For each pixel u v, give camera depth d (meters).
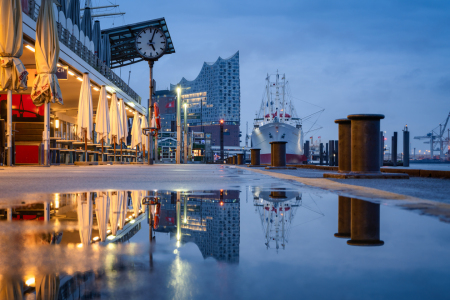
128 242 1.99
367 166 9.38
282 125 65.25
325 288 1.23
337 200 4.38
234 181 8.22
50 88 19.39
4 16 16.81
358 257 1.68
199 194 5.18
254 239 2.09
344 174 9.20
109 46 39.88
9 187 6.46
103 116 30.20
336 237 2.18
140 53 30.80
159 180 8.60
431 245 1.97
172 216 3.12
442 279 1.35
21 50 17.50
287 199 4.50
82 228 2.55
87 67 26.73
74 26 32.12
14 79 17.20
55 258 1.65
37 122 23.47
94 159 34.47
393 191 5.74
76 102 37.22
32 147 22.28
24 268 1.47
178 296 1.14
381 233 2.34
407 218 3.00
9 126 18.80
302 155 70.50
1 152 19.02
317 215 3.17
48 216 3.18
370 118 9.31
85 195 5.08
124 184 7.18
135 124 40.66
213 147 147.88
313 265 1.54
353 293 1.19
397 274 1.41
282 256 1.69
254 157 25.72
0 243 2.00
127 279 1.32
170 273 1.40
